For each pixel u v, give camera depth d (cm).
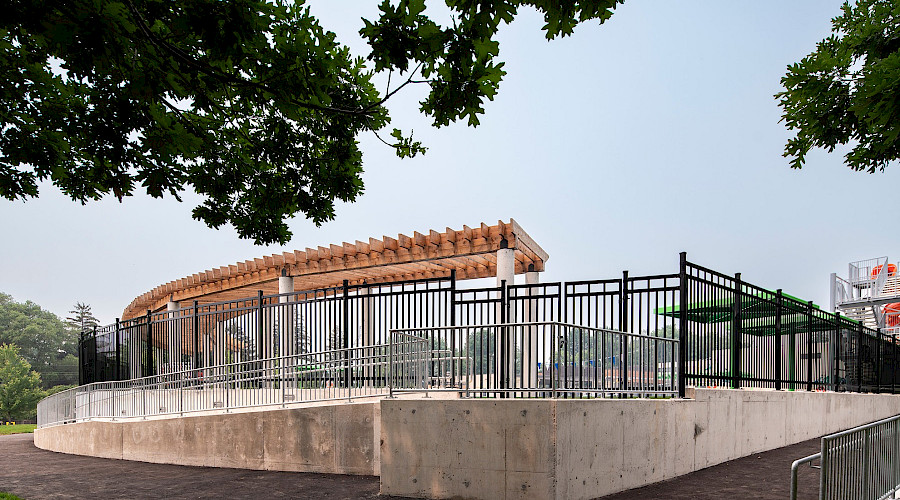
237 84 518
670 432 841
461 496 699
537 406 667
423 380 851
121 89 523
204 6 433
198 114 662
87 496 828
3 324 11281
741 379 1038
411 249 1633
